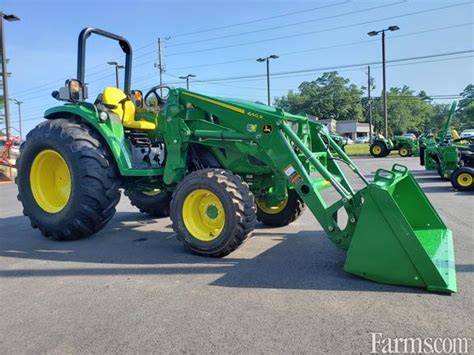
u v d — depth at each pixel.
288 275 4.16
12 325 3.23
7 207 9.70
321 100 99.12
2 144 23.48
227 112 5.09
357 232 3.90
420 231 4.80
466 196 9.62
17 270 4.59
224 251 4.75
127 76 6.57
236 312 3.33
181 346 2.83
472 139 13.38
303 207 6.43
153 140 6.14
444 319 3.12
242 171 5.51
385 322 3.09
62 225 5.63
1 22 19.31
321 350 2.73
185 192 4.92
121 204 9.38
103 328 3.13
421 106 109.38
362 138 83.31
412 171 16.09
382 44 32.00
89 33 5.95
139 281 4.12
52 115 6.24
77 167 5.44
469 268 4.25
